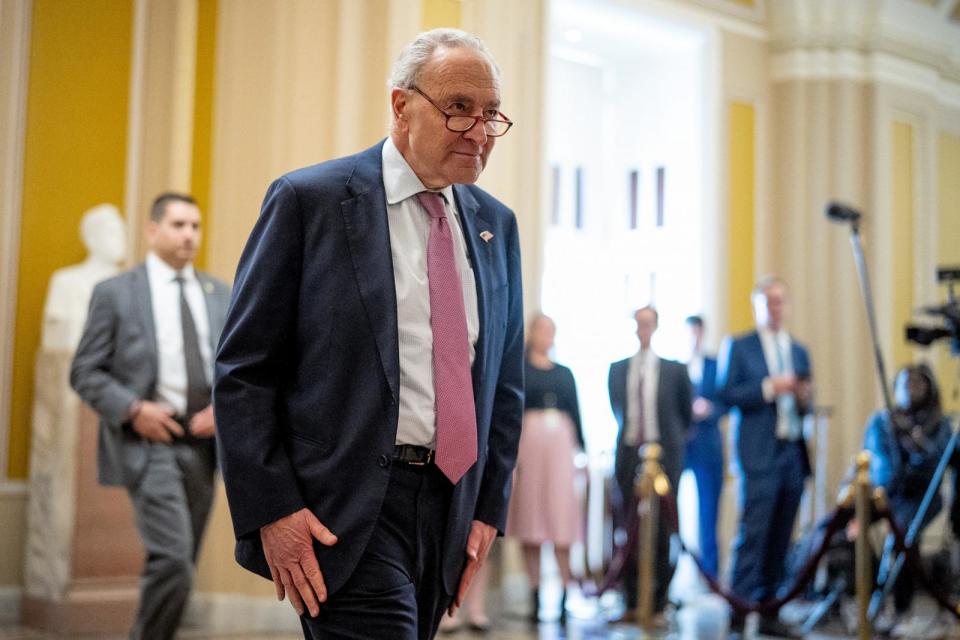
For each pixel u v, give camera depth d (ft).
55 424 16.93
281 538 5.84
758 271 27.68
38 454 17.08
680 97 27.25
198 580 17.43
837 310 27.71
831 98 28.12
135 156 18.70
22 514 17.63
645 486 17.15
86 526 16.46
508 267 6.97
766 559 19.24
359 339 6.01
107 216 17.97
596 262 28.04
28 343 17.88
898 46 28.73
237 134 17.95
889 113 28.55
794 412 19.58
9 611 17.24
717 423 23.71
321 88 17.12
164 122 18.62
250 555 6.11
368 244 6.12
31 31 18.07
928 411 19.56
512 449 6.79
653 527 19.75
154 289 12.67
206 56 18.62
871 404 27.71
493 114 6.25
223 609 17.20
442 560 6.21
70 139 18.34
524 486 19.31
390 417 5.97
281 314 6.03
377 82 16.78
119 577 16.65
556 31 26.37
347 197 6.18
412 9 16.51
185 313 12.67
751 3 27.96
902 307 28.91
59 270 17.85
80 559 16.38
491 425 6.81
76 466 16.47
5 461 17.60
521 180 21.52
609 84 28.55
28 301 17.93
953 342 19.03
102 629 16.43
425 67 6.12
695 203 26.84
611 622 19.54
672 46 27.32
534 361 19.84
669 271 27.17
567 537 19.31
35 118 18.08
